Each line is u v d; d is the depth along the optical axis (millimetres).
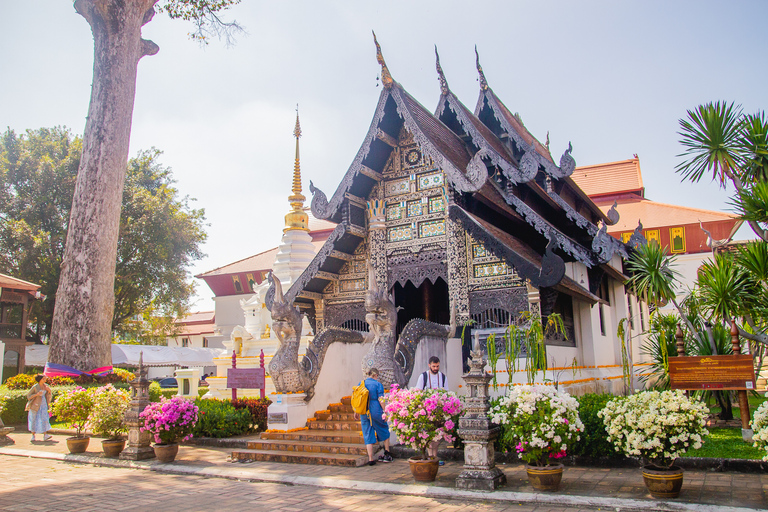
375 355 10578
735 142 11539
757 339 10344
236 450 10625
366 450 9805
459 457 9469
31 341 37094
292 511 6914
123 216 35562
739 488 6992
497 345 12336
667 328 12914
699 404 6891
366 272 14812
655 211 33031
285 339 11633
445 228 13656
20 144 37031
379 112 13758
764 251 10078
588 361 14383
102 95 18594
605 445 8594
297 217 20766
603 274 15680
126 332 40250
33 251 33531
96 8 18422
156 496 7895
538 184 15281
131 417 10805
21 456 11930
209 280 42281
